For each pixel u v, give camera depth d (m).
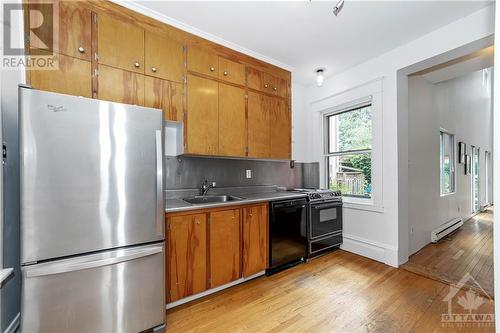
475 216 5.50
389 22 2.14
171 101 2.15
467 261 2.76
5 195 1.42
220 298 2.03
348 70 3.19
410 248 3.01
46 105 1.27
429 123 3.53
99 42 1.81
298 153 3.73
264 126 2.86
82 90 1.73
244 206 2.27
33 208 1.24
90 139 1.39
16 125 1.57
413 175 3.12
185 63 2.24
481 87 6.12
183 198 2.49
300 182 3.77
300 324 1.68
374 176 2.87
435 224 3.66
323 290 2.15
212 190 2.79
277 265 2.50
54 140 1.29
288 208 2.63
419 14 2.03
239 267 2.22
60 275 1.29
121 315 1.46
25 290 1.22
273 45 2.55
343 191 3.48
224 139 2.51
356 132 3.30
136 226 1.54
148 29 2.03
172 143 2.49
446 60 2.37
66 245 1.31
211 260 2.04
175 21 2.12
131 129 1.53
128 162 1.51
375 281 2.30
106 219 1.43
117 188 1.47
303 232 2.79
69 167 1.33
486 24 1.94
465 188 5.06
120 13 1.90
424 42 2.36
